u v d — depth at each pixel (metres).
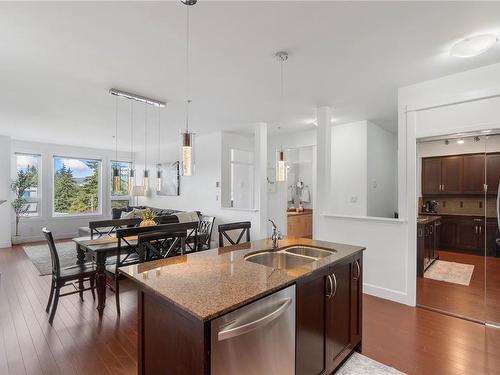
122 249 3.12
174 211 6.62
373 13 1.86
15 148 6.73
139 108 4.08
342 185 5.14
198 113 4.39
